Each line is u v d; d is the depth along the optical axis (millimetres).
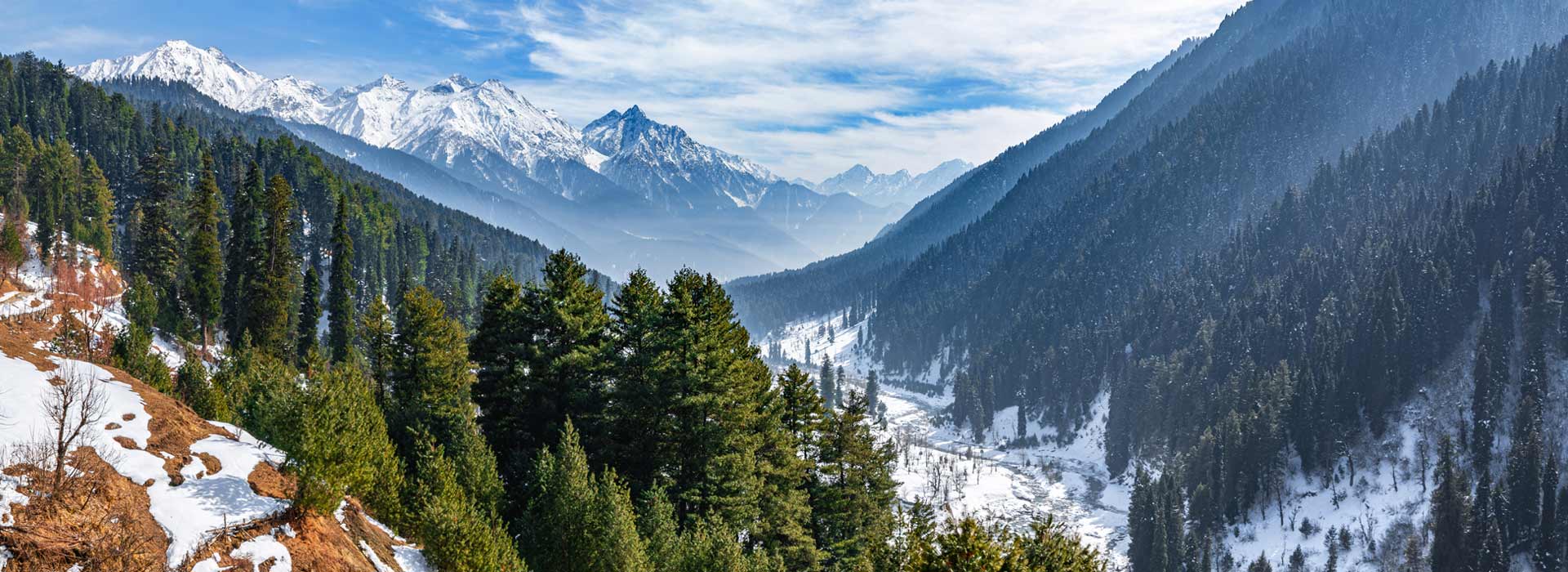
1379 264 193125
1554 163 182500
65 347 46688
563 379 43781
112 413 23953
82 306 78188
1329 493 141000
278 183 78062
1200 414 173125
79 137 175250
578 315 44031
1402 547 122938
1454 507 112812
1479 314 158500
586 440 42625
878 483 50500
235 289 80562
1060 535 28203
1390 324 159250
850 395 50500
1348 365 159875
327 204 167750
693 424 42188
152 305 78688
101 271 98188
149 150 177750
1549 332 143625
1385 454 143250
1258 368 177625
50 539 17766
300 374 38531
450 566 26906
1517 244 166750
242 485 23531
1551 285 145125
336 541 24141
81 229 108375
